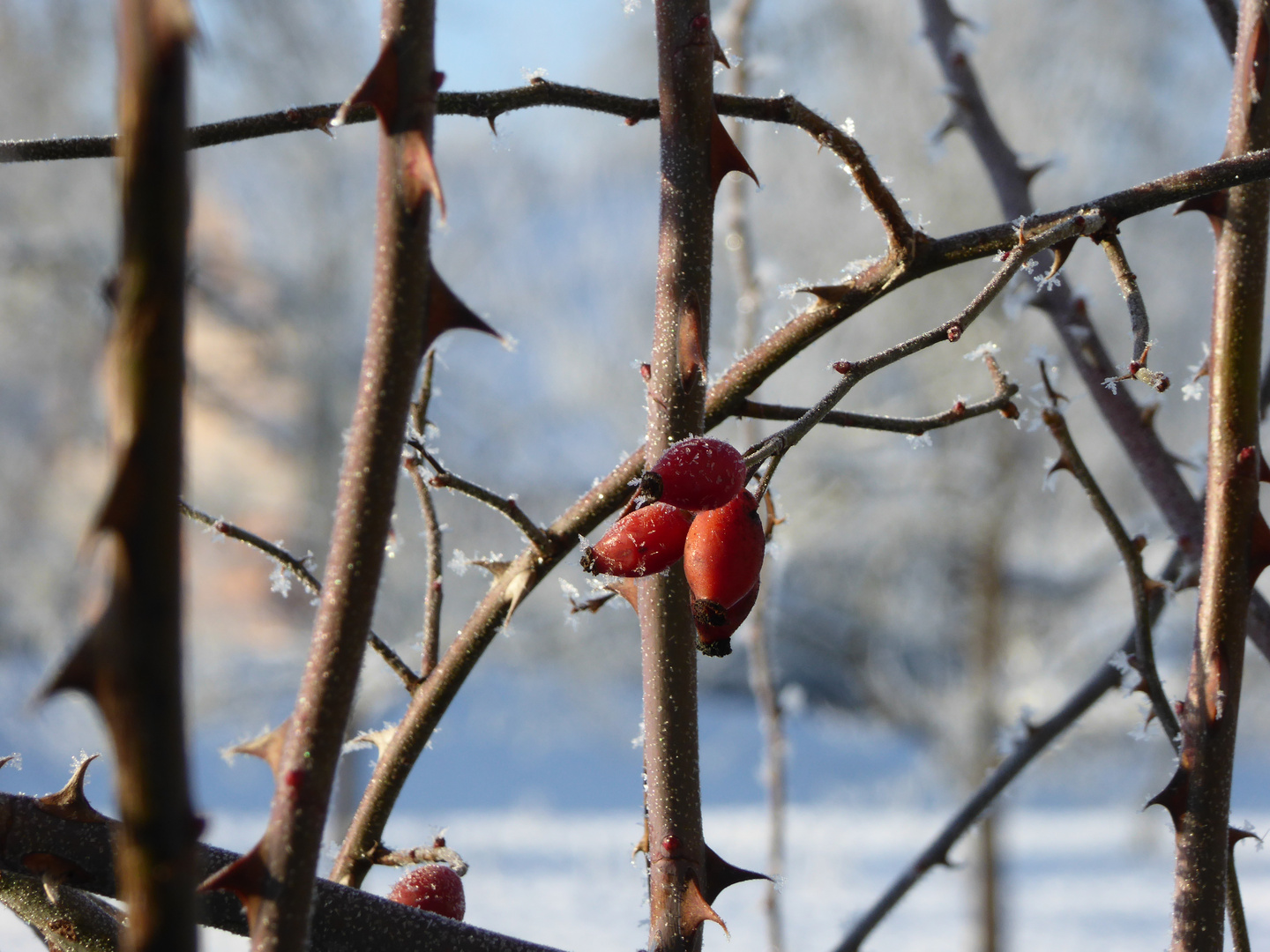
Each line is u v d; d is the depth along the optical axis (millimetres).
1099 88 9883
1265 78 1378
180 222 518
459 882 1277
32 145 1238
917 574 10992
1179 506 2018
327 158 10492
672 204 1154
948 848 2205
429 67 825
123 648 516
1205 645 1314
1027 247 1068
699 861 1110
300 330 10406
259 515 10914
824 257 9477
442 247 11578
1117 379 1067
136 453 515
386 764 1423
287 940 745
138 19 504
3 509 10766
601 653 11242
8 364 10500
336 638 778
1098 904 11211
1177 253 9734
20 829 938
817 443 10102
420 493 1461
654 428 1143
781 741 2738
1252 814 12922
